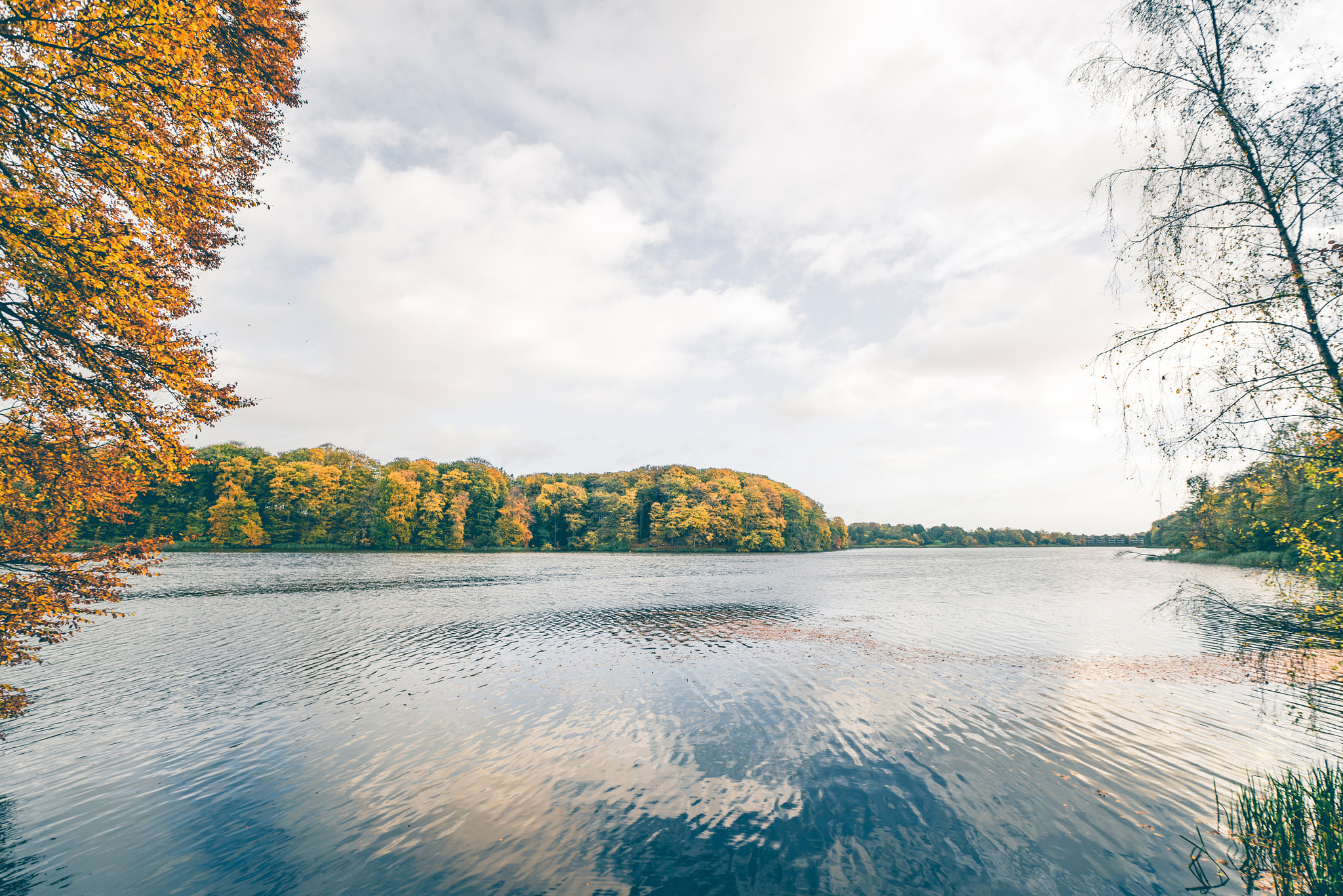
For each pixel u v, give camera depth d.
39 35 8.68
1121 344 9.76
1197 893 8.94
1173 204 9.50
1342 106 8.08
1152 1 9.26
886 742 15.27
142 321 10.66
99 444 11.05
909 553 175.75
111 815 11.69
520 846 10.60
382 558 90.38
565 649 27.08
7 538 10.83
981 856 10.12
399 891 9.28
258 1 12.96
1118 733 15.55
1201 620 32.94
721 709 18.12
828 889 9.29
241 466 102.12
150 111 9.71
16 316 9.50
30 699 19.19
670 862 10.08
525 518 128.62
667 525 131.38
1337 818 9.67
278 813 11.77
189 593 45.16
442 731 16.27
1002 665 23.53
